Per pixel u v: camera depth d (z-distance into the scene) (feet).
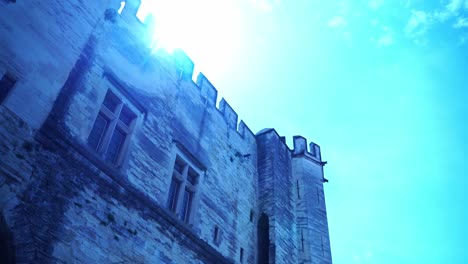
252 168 54.85
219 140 50.11
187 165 41.96
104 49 36.37
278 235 47.96
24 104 26.11
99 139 33.17
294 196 56.39
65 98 29.99
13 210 23.36
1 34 25.79
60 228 25.72
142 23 43.11
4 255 22.57
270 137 59.11
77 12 32.63
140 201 33.01
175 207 38.42
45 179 26.07
